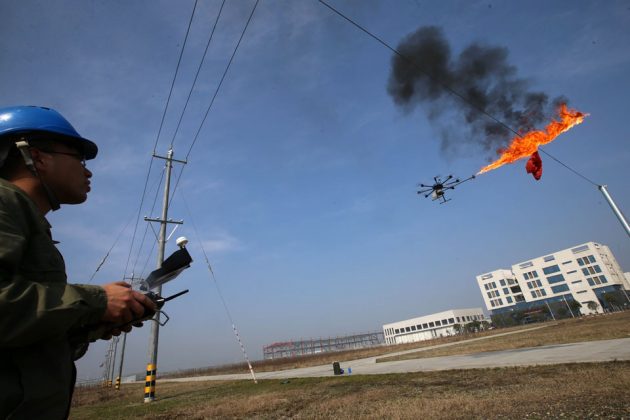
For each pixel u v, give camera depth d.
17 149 1.19
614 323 28.34
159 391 19.72
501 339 29.98
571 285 90.25
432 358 19.78
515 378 8.95
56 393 0.90
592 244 88.00
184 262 1.32
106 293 1.02
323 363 36.62
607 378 7.34
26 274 0.94
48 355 0.91
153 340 15.37
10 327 0.76
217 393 14.65
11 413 0.80
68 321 0.85
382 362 22.97
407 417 6.13
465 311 114.25
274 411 8.55
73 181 1.32
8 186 1.03
